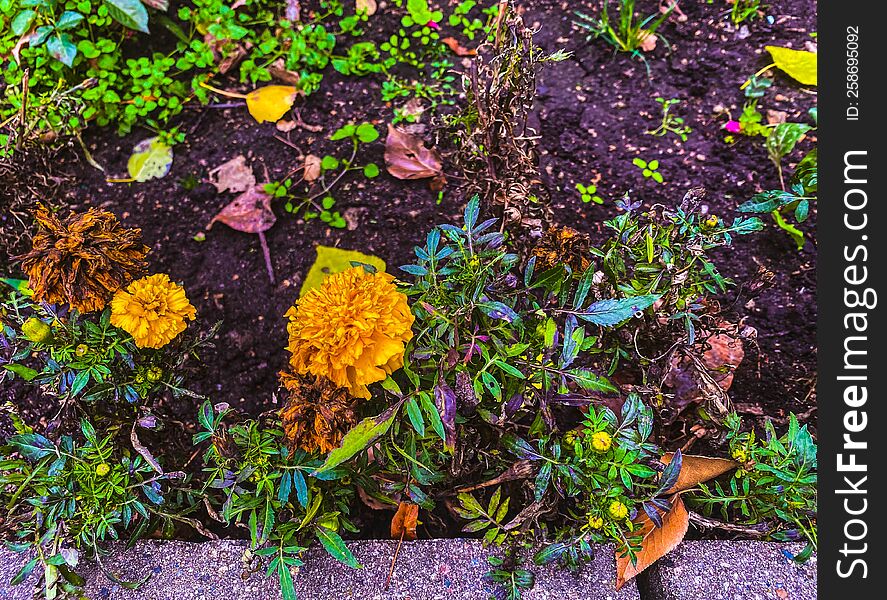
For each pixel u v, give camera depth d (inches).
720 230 14.9
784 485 14.3
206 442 16.9
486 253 13.7
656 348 15.5
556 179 19.4
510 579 14.4
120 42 20.5
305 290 18.3
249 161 19.6
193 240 18.8
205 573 14.8
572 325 13.3
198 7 20.4
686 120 20.2
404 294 13.1
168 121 20.0
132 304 13.4
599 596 14.4
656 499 14.6
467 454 14.8
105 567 14.7
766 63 20.6
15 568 14.6
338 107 20.4
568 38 21.3
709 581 14.7
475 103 14.8
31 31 19.7
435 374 13.3
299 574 14.7
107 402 15.3
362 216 19.1
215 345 17.8
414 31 21.5
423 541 15.2
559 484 14.3
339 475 13.7
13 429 16.9
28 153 17.5
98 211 14.2
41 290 13.3
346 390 13.1
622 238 14.8
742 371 17.7
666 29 21.3
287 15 21.3
